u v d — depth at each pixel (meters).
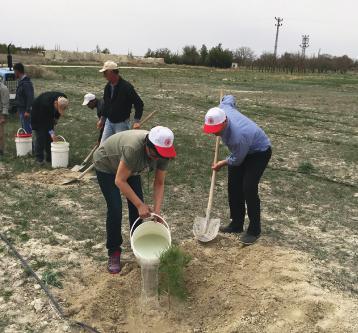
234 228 5.94
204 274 4.77
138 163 4.24
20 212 6.43
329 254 5.56
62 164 8.60
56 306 4.30
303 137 12.85
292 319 4.02
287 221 6.55
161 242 4.66
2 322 4.07
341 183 8.45
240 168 5.55
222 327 4.11
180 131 12.73
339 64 63.16
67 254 5.28
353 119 16.73
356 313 4.11
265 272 4.80
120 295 4.46
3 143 9.27
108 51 67.94
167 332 4.09
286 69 58.69
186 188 7.72
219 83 31.75
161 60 62.06
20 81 9.50
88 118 14.01
